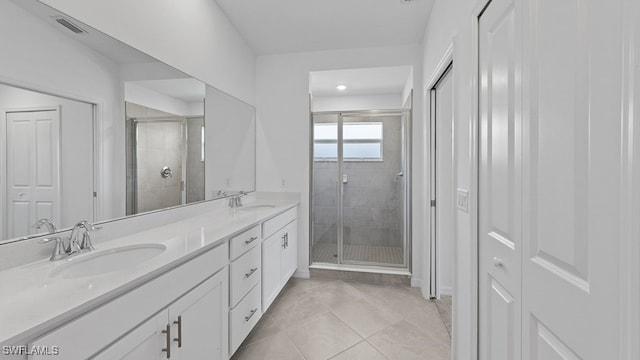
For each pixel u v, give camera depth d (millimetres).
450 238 2605
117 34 1436
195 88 2084
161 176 1794
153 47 1673
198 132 2150
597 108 565
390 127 3113
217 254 1466
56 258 1104
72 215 1250
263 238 2107
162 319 1069
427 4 2223
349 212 3195
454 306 1582
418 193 2855
